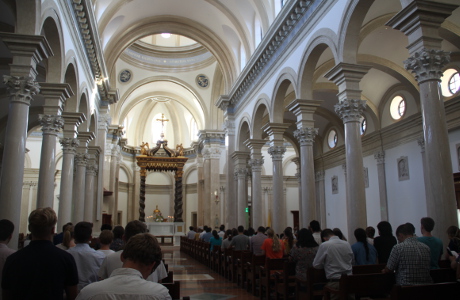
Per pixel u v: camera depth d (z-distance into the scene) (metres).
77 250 4.50
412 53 7.39
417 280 4.65
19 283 3.13
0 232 4.16
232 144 21.89
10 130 8.07
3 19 11.25
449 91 14.01
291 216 32.16
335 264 5.68
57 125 10.63
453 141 13.80
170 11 21.33
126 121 36.31
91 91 17.03
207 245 14.95
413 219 15.27
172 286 4.42
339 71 9.93
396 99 16.89
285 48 14.37
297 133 12.73
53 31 10.21
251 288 9.54
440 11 7.22
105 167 27.70
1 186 7.87
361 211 9.32
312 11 12.08
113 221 28.80
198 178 32.97
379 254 6.80
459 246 6.12
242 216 20.50
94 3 14.80
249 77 18.58
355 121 9.79
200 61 30.03
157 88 33.34
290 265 7.55
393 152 16.75
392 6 11.71
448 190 6.66
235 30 20.03
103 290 2.21
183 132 38.09
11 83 8.15
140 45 29.19
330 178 22.52
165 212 37.41
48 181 10.29
